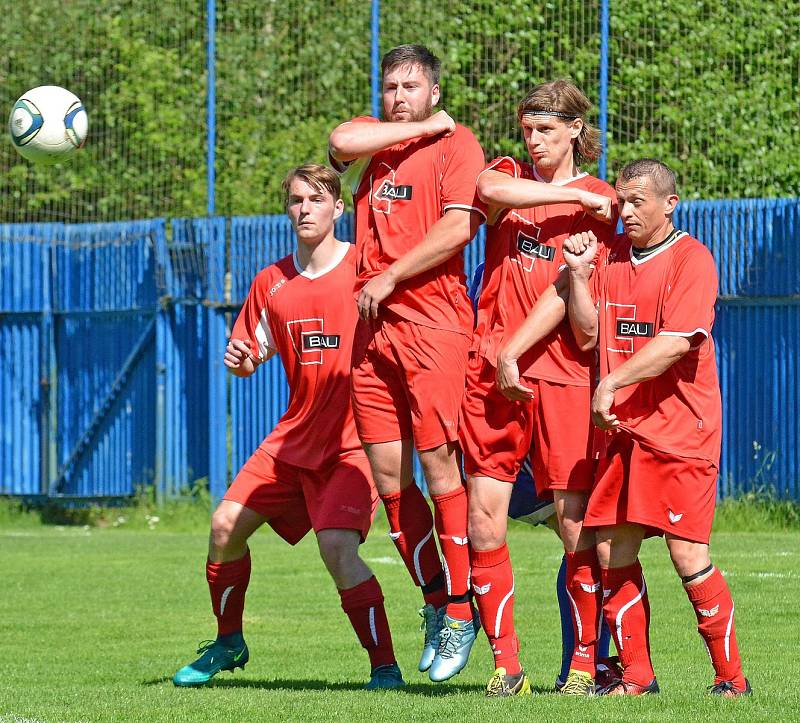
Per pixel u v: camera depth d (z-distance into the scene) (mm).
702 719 18625
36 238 64812
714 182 56062
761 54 56094
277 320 25391
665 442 21062
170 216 63062
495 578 22359
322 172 25219
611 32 56531
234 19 62656
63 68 65500
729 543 49094
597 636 22562
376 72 59938
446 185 22422
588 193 21656
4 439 65188
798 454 53688
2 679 26500
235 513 25328
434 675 22859
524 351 21531
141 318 62750
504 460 22203
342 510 24406
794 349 53688
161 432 61438
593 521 21500
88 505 63656
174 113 63625
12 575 44031
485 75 58219
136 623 34469
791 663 26516
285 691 23594
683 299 21078
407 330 22266
